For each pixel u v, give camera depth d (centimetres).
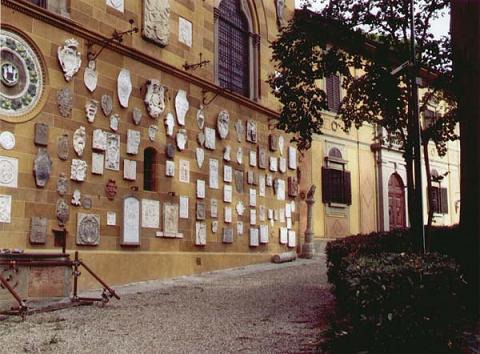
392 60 1256
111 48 1455
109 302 1131
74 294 1105
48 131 1277
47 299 1033
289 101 1297
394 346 604
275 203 2161
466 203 872
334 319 854
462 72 898
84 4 1404
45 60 1283
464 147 889
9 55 1209
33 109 1250
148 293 1280
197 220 1733
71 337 796
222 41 1994
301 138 1355
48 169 1266
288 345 740
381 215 2731
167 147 1625
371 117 1372
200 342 766
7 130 1194
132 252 1475
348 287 652
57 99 1303
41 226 1243
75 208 1330
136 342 768
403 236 1250
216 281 1517
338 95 2592
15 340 773
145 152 1575
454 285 625
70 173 1320
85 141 1364
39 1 1330
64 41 1330
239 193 1953
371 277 614
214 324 891
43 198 1255
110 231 1419
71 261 1102
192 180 1727
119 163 1458
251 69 2119
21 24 1237
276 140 2189
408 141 1201
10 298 975
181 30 1733
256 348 728
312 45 1266
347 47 1273
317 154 2464
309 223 2273
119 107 1471
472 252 847
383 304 607
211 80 1861
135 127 1516
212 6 1905
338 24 1247
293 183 2270
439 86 1156
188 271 1664
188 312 1007
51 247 1265
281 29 1345
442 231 1295
